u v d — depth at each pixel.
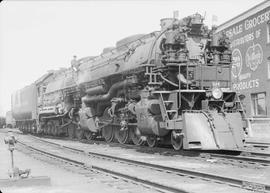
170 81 15.50
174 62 15.11
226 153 14.98
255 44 27.08
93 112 23.03
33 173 11.03
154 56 15.97
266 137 21.17
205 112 14.51
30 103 35.50
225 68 15.65
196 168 11.16
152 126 15.43
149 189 8.36
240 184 8.34
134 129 18.72
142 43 18.03
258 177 9.56
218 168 11.14
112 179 9.74
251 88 27.69
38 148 19.22
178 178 9.69
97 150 17.61
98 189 8.50
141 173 10.61
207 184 8.72
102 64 21.59
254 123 22.00
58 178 10.07
